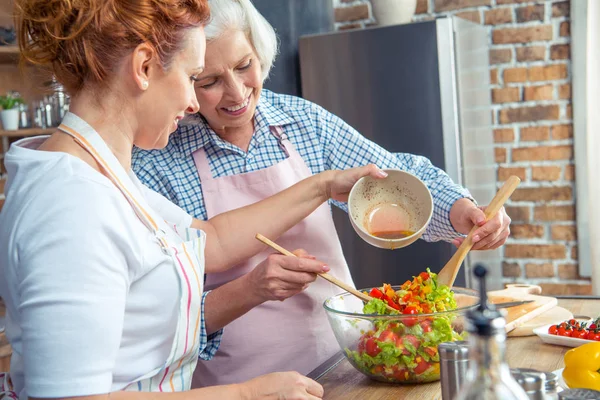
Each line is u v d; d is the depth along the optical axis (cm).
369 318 118
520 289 171
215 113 151
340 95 287
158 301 104
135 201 103
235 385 99
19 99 293
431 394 116
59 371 83
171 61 102
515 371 85
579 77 322
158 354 108
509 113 337
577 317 148
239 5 145
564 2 323
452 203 155
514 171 338
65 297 84
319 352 161
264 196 159
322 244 164
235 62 144
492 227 142
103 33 97
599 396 77
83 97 103
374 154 169
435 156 274
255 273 135
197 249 117
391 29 276
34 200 90
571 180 330
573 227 331
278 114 169
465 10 337
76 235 87
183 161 162
